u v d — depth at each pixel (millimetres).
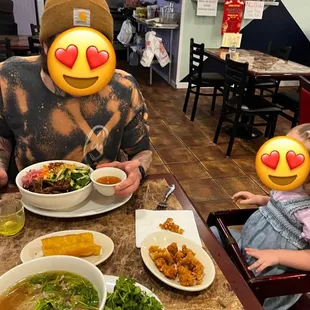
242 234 1306
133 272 809
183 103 4699
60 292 611
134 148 1302
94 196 1064
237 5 4953
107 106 1144
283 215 1174
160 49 5262
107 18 955
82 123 1143
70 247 821
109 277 754
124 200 1049
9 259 817
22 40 4195
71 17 913
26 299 603
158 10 5613
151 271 795
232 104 3281
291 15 5340
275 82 4105
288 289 977
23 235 903
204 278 792
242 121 3840
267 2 5086
